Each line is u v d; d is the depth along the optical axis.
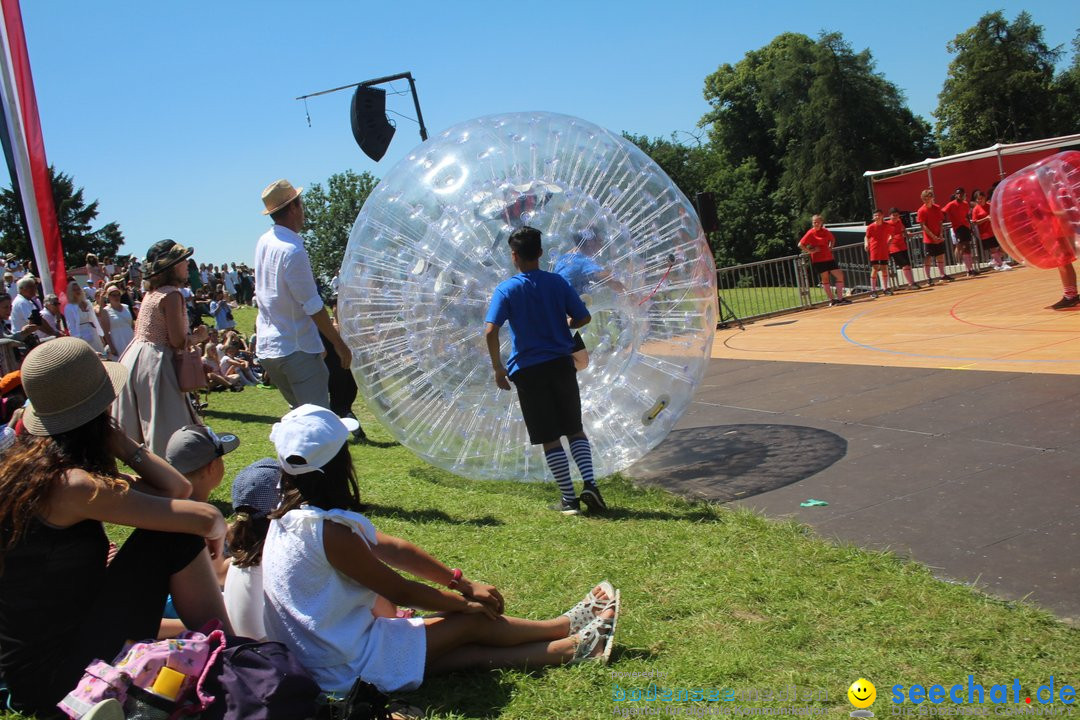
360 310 5.61
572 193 5.32
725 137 59.56
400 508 5.57
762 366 9.79
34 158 10.15
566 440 5.48
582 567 4.19
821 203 51.75
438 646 3.08
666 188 5.70
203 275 30.86
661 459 6.32
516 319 5.07
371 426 9.20
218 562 3.58
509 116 5.74
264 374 14.32
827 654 3.14
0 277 16.30
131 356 5.62
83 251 65.56
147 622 2.83
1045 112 54.38
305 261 5.74
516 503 5.56
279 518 2.98
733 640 3.29
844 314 14.09
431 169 5.50
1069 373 7.00
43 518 2.69
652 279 5.48
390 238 5.49
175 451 3.48
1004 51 55.25
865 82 51.66
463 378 5.39
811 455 5.81
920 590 3.54
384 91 10.64
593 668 3.12
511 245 5.09
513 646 3.22
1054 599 3.38
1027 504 4.33
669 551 4.30
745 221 52.25
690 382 5.70
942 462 5.20
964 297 13.83
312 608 2.91
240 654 2.58
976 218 17.14
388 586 2.96
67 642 2.76
